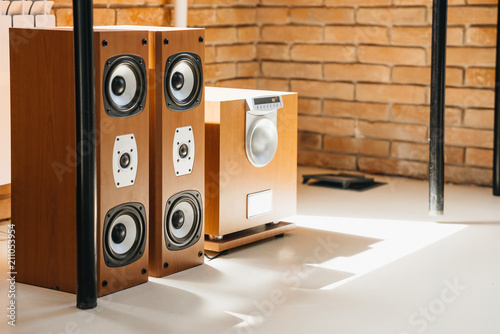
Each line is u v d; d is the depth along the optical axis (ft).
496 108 15.19
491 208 14.39
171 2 16.33
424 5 16.84
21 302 8.98
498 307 8.93
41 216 9.43
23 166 9.50
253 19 19.12
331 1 18.10
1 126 12.12
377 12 17.47
